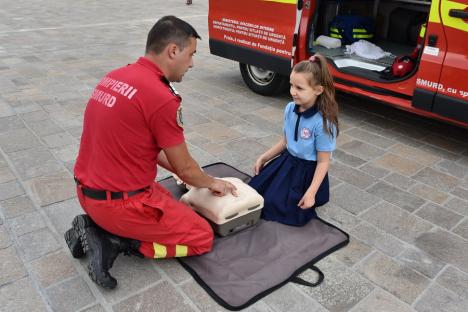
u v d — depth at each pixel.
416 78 3.74
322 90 2.48
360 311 2.11
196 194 2.67
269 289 2.20
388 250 2.55
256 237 2.62
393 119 4.55
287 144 2.73
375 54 4.75
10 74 5.71
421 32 3.92
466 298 2.21
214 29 5.23
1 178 3.18
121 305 2.10
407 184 3.30
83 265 2.34
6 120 4.20
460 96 3.41
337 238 2.61
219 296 2.15
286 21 4.42
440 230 2.75
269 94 5.15
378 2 5.37
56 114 4.39
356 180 3.33
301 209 2.70
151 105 1.95
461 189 3.24
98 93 2.06
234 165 3.53
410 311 2.12
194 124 4.30
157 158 2.32
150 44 2.03
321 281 2.28
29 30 8.66
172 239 2.28
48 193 3.01
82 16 10.52
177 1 13.47
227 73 6.15
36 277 2.25
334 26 5.04
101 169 2.05
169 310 2.08
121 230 2.17
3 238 2.54
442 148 3.92
